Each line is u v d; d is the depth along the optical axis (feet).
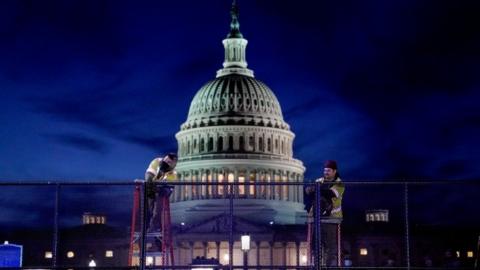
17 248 132.57
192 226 427.33
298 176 573.74
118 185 88.58
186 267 87.66
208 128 575.79
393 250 435.53
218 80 599.98
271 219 528.63
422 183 87.81
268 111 588.09
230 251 87.61
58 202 88.63
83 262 272.51
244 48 619.67
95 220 329.31
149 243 93.86
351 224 441.68
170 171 95.96
